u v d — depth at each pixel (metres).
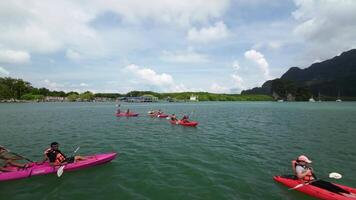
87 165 14.50
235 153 18.36
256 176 13.25
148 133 28.41
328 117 51.56
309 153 18.38
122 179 12.82
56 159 13.95
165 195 10.92
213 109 87.62
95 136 26.19
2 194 11.09
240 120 45.41
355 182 12.58
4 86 170.12
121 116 53.06
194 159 16.62
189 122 35.31
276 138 25.05
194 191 11.31
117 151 19.08
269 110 80.75
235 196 10.79
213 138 25.03
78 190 11.48
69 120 44.19
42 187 11.82
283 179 12.12
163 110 80.81
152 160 16.38
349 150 19.36
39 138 24.97
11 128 32.84
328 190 10.63
